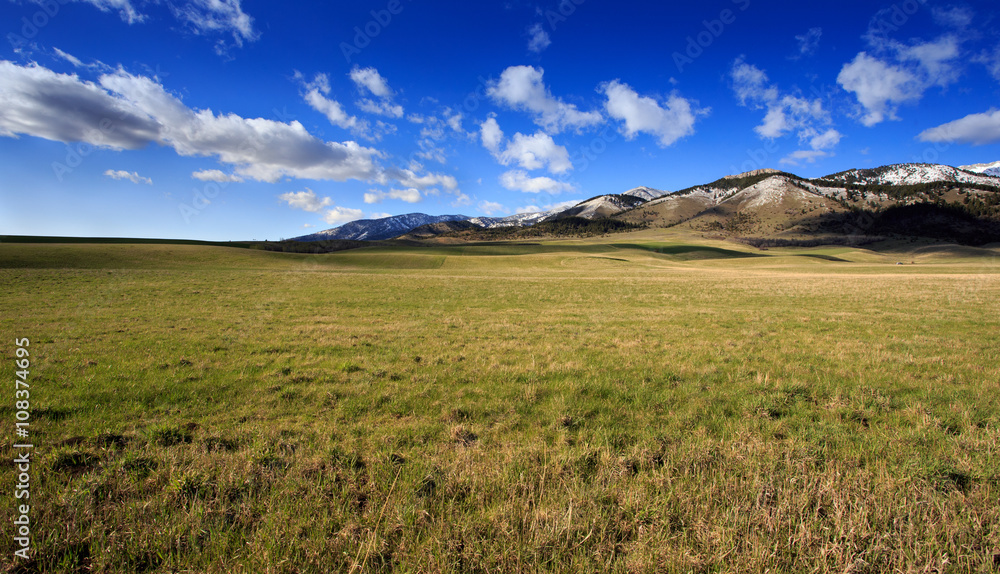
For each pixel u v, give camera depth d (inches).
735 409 292.2
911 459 200.5
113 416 269.9
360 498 177.0
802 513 160.2
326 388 337.1
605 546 145.7
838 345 518.3
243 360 432.5
